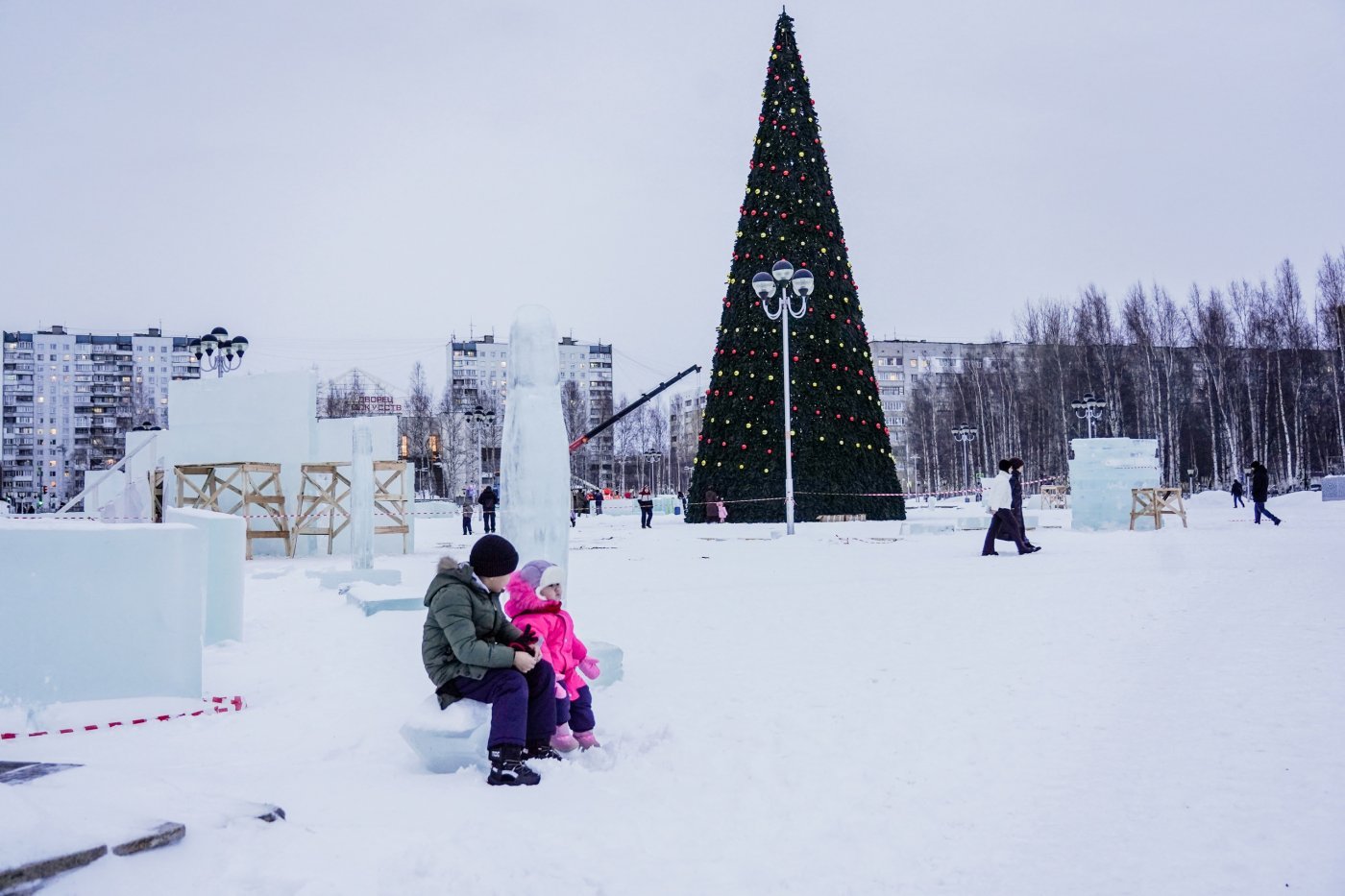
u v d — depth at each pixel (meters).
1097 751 4.17
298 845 3.02
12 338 149.00
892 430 128.50
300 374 20.91
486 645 4.09
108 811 2.93
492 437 101.12
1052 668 6.02
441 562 4.34
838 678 5.96
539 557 6.68
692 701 5.42
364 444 13.52
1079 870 2.91
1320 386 64.44
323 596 11.63
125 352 153.12
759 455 30.30
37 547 5.09
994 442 75.69
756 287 23.50
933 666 6.25
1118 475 22.83
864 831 3.30
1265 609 8.15
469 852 3.01
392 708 5.41
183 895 2.60
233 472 21.00
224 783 3.85
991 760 4.11
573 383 131.25
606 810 3.56
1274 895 2.68
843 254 31.77
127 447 22.08
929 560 15.21
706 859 3.05
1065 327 73.38
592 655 5.89
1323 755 3.96
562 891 2.78
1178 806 3.43
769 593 10.97
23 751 4.45
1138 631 7.31
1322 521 24.08
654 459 120.00
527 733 4.30
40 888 2.51
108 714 5.07
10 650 5.00
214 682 6.22
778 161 31.62
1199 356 65.62
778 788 3.80
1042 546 17.41
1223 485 62.94
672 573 13.80
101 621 5.23
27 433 148.88
